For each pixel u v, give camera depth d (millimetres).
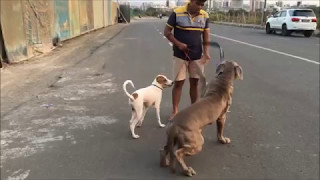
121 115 5926
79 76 9352
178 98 5543
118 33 27062
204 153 4395
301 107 6395
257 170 3965
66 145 4680
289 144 4688
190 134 3711
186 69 5344
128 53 14109
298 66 10703
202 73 5172
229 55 13117
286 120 5660
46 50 14227
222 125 4586
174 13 5059
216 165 4086
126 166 4082
